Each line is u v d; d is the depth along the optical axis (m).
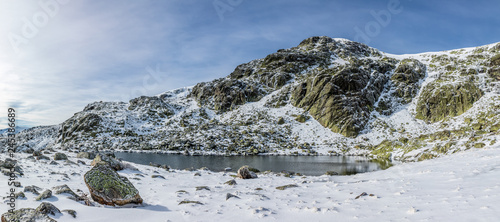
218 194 12.58
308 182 16.97
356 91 82.44
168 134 79.00
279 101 93.50
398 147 53.44
